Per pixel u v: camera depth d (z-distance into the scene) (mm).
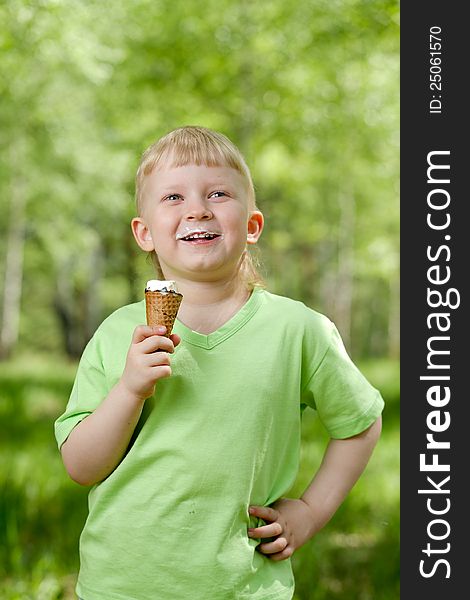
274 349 2531
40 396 12812
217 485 2402
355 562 5004
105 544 2453
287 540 2562
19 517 5465
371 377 14602
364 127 14820
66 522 5551
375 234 19344
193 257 2531
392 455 7902
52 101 15602
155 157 2652
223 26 12406
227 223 2555
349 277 19859
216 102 12977
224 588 2381
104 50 11594
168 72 12625
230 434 2426
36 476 6766
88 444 2434
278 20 11961
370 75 13234
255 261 3080
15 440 8922
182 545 2383
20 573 4578
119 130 14508
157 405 2469
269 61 12555
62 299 27516
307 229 20297
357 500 6090
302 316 2619
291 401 2547
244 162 2721
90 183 19250
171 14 12344
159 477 2414
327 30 11312
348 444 2697
